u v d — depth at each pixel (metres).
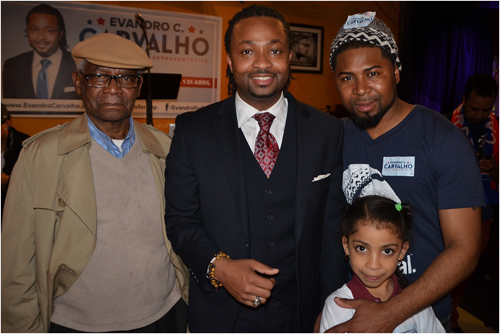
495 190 2.86
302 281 1.40
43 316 1.41
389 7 5.18
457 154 1.32
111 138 1.51
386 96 1.35
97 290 1.41
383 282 1.32
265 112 1.42
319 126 1.47
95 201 1.41
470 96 2.84
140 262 1.45
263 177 1.41
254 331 1.42
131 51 1.43
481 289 3.36
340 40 1.38
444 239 1.33
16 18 3.83
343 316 1.27
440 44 4.70
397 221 1.27
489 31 4.76
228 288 1.21
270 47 1.30
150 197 1.51
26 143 1.46
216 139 1.41
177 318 1.62
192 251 1.31
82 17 4.05
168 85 4.45
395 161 1.44
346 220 1.35
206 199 1.39
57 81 4.04
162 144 1.65
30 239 1.42
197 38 4.55
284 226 1.42
